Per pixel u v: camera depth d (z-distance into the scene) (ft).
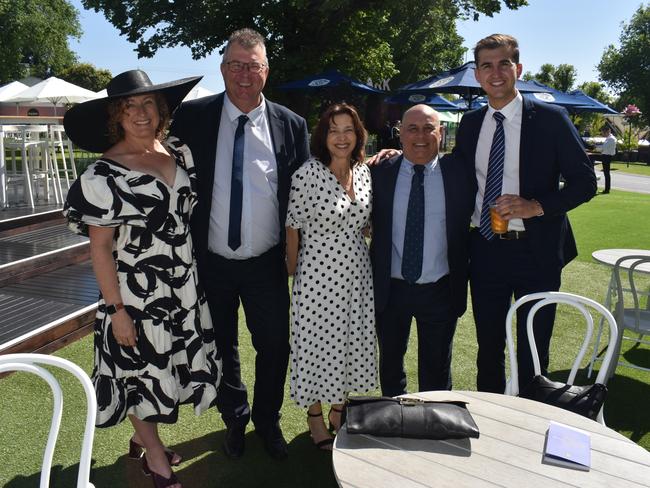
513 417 6.08
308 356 8.41
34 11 96.73
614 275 12.10
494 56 8.20
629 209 35.88
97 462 8.73
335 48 48.83
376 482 4.94
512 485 4.92
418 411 5.79
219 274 8.52
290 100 45.75
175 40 48.52
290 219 8.23
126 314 7.02
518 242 8.65
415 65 76.43
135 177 6.88
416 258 8.53
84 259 18.93
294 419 10.16
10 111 95.50
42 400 10.38
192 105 8.46
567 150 8.27
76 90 36.24
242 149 8.16
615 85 151.94
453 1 53.01
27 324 12.75
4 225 21.02
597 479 5.02
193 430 9.78
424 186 8.50
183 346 7.51
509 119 8.49
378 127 47.44
